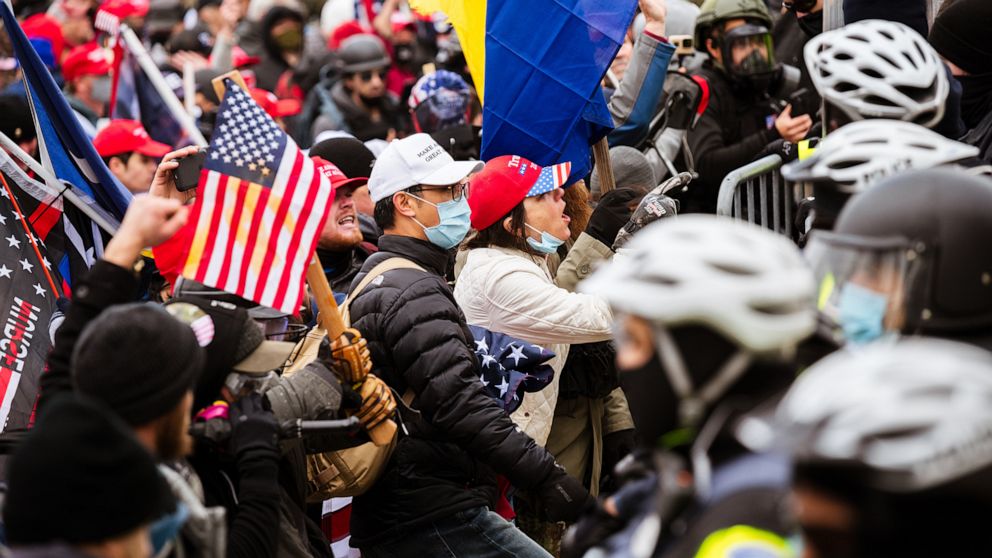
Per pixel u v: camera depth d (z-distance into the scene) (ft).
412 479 35.35
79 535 17.57
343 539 38.78
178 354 22.34
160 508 18.47
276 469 25.77
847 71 27.68
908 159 24.00
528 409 38.78
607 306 38.01
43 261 35.14
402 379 34.81
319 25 114.52
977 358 14.89
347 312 35.22
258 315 29.99
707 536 15.98
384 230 37.14
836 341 19.77
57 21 89.56
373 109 79.30
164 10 105.19
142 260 34.35
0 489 23.39
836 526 13.28
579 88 42.11
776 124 50.96
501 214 39.27
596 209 40.19
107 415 18.13
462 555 35.45
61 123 37.55
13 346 33.99
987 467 12.62
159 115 64.08
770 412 16.17
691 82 52.21
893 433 12.85
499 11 42.19
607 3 42.11
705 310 16.14
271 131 29.53
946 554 12.82
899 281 19.27
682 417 16.79
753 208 46.01
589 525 20.35
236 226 28.81
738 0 52.44
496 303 38.27
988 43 34.06
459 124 56.80
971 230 18.95
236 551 24.20
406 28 94.17
